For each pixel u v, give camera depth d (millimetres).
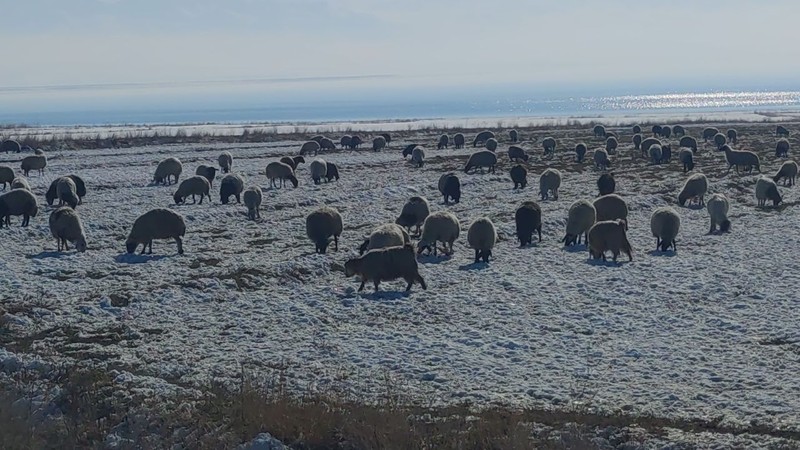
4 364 16219
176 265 25766
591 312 20531
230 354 17672
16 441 12547
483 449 12445
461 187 45156
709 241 29922
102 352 17641
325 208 28250
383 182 47781
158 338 18844
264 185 46750
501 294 22438
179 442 12719
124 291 22531
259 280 24062
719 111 183375
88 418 13617
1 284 23141
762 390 15070
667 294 22125
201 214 35750
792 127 96000
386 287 23391
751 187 44969
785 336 18328
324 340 18594
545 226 32875
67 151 71125
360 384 15625
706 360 16844
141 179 49062
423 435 12711
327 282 24250
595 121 124938
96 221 33688
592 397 14781
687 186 38688
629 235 31359
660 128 81500
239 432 12945
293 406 13750
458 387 15445
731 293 22094
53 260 26312
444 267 25750
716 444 12531
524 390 15227
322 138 73688
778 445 12438
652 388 15266
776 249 28047
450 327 19578
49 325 19578
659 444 12578
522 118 161250
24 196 32156
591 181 47781
